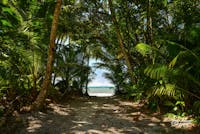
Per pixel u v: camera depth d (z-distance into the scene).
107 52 18.56
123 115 10.39
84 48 17.31
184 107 9.99
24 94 11.34
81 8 15.35
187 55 8.30
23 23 10.82
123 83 17.80
